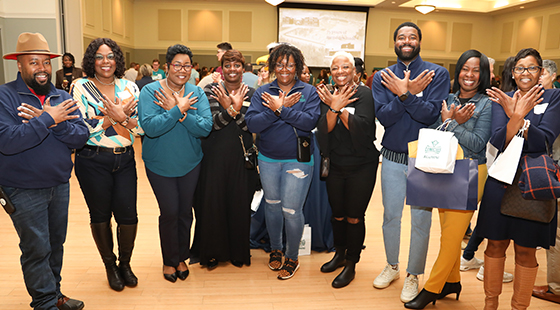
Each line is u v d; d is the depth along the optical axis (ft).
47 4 24.93
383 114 7.16
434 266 7.32
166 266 8.35
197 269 8.92
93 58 6.97
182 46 7.61
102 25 35.58
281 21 46.73
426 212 7.42
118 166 7.34
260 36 47.47
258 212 10.06
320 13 47.16
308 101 7.86
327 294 7.88
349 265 8.32
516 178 6.05
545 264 9.38
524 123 5.82
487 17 51.01
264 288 8.07
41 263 6.32
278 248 9.07
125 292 7.79
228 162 8.43
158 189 7.89
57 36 25.41
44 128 5.70
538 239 6.20
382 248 10.27
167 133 7.61
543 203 5.84
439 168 6.37
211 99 8.34
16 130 5.63
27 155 5.98
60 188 6.56
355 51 48.39
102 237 7.57
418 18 49.60
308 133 8.04
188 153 7.80
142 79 23.61
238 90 7.86
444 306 7.50
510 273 8.71
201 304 7.41
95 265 8.89
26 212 6.08
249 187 8.70
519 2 43.34
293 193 8.03
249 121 7.71
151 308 7.23
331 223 9.14
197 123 7.52
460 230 6.93
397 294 7.92
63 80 21.35
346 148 7.79
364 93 7.72
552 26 43.16
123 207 7.61
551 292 7.66
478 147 6.56
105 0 36.45
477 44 51.44
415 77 7.44
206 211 8.52
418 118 6.93
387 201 7.77
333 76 7.54
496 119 6.24
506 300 7.66
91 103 6.99
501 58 50.11
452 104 6.69
